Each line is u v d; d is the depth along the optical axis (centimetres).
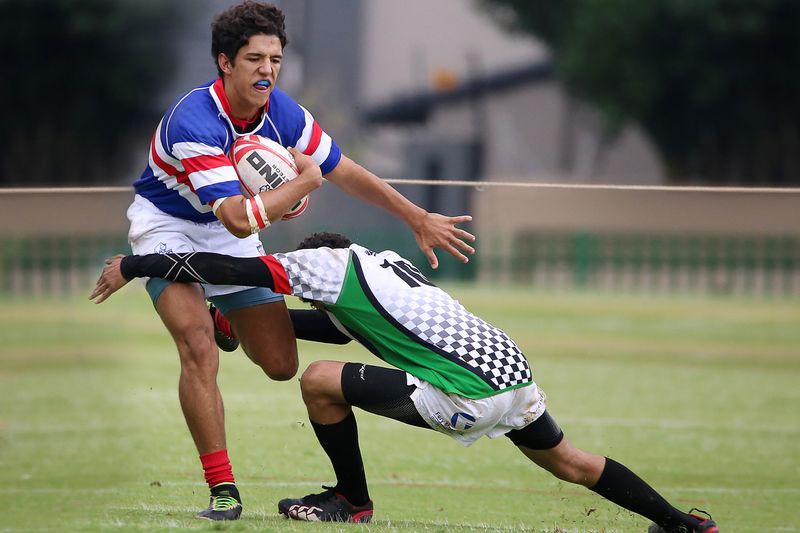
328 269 2008
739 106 11338
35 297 8681
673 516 2047
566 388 4438
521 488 2650
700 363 5266
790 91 11219
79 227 12038
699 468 2966
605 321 7075
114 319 6738
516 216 12075
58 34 11725
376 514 2312
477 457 3012
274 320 2222
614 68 11350
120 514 2167
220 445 2089
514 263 10769
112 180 12350
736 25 10512
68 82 11969
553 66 12556
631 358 5384
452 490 2616
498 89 12812
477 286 10169
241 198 2033
